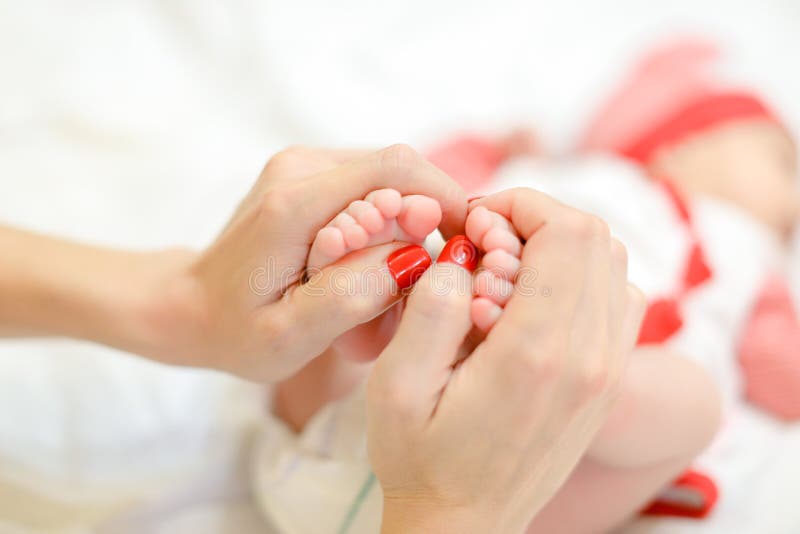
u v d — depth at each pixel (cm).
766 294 73
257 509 65
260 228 49
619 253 49
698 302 70
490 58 103
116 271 56
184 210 76
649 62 102
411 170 49
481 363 47
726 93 94
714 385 59
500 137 92
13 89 84
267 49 94
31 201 75
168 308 53
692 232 72
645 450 57
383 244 49
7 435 64
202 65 94
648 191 76
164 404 66
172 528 63
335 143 89
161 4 96
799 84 106
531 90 101
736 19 113
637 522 63
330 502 58
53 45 88
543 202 49
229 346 52
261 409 65
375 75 97
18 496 63
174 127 87
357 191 49
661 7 112
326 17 99
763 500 64
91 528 62
